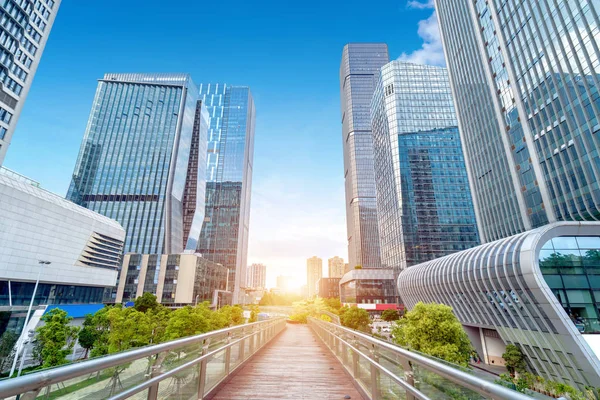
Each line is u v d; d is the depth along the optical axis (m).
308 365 9.12
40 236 53.19
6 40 53.81
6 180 48.78
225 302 106.88
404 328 31.17
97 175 106.75
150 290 79.56
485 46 61.03
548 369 29.25
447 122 96.31
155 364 3.79
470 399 2.65
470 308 41.12
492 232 59.50
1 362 30.20
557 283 27.03
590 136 38.75
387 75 103.69
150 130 113.44
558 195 43.59
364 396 5.74
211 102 174.88
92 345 34.53
